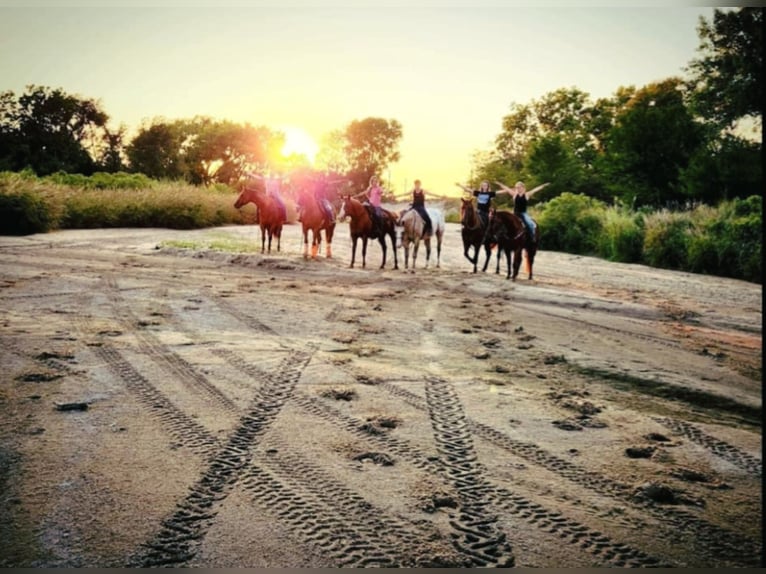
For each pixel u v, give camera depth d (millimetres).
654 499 3701
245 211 33656
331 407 5168
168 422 4695
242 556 2955
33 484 3617
